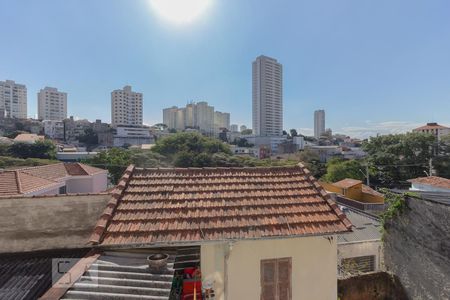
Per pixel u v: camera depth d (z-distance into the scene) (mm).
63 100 133000
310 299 6188
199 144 61906
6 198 7055
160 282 4945
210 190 7078
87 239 7266
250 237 5637
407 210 9688
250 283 5949
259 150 93188
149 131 114875
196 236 5551
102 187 24812
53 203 7223
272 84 125312
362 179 40781
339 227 6070
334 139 145125
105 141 98625
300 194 7133
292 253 6148
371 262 13016
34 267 6266
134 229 5605
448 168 38375
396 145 42219
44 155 54188
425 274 8891
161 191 6910
